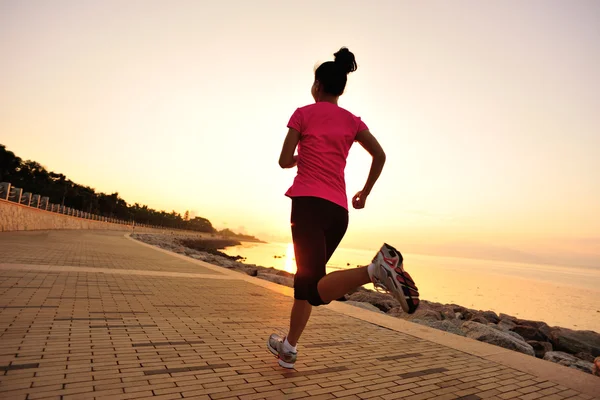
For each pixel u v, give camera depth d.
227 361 2.16
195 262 10.23
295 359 2.10
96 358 2.01
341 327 3.51
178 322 3.05
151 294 4.33
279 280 10.63
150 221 131.25
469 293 24.19
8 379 1.62
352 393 1.84
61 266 6.15
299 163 1.93
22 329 2.44
